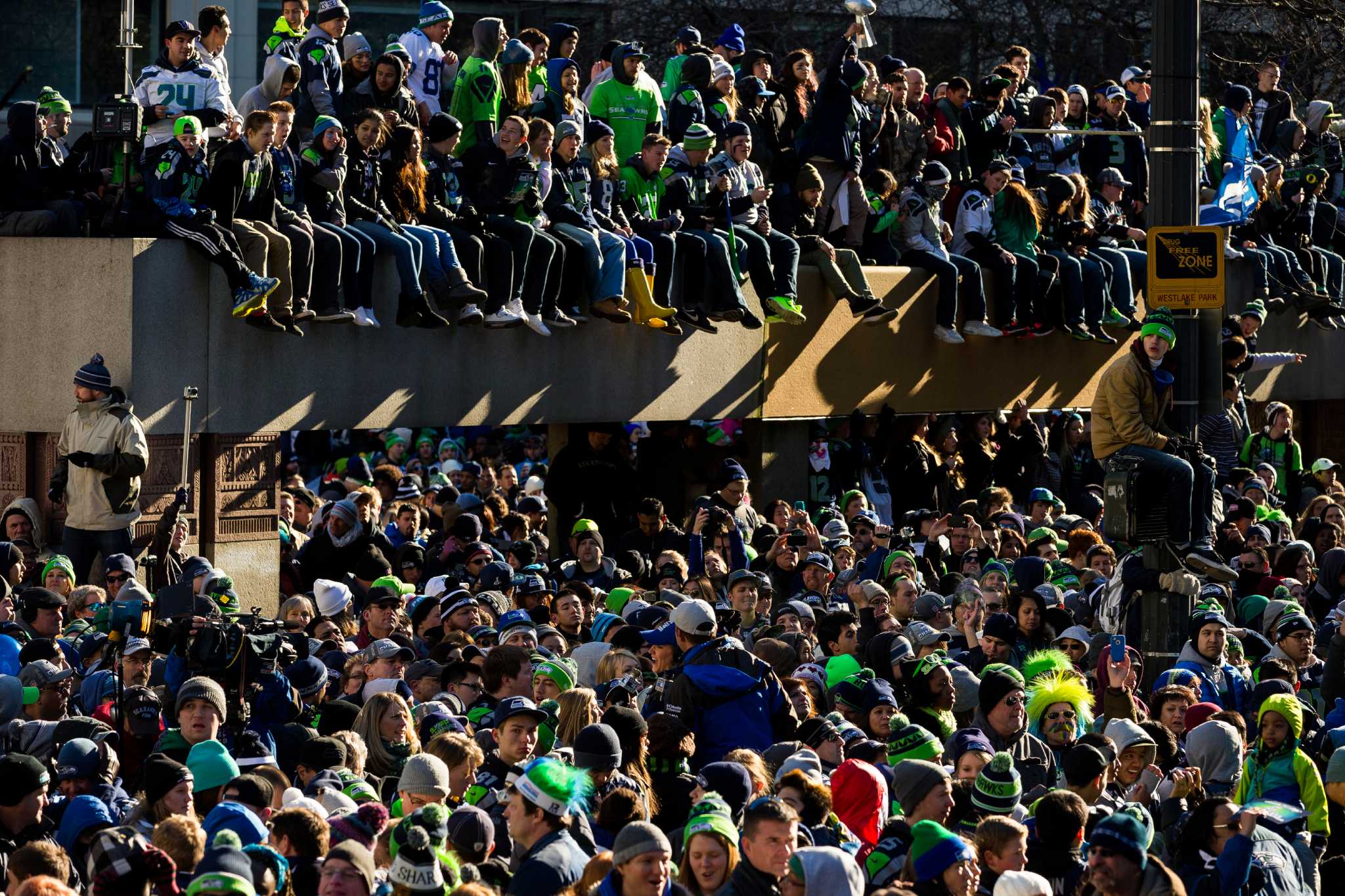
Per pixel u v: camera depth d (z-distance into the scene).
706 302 67.56
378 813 25.59
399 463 87.44
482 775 30.06
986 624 43.81
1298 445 93.75
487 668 35.94
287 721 34.72
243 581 57.69
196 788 28.67
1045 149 80.81
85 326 55.12
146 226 55.03
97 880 21.33
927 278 76.25
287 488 65.69
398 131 58.94
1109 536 42.75
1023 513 78.50
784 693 35.94
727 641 35.84
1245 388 91.25
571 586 47.16
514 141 60.69
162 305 55.06
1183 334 42.97
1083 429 81.00
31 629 41.84
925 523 61.34
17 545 53.66
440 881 22.20
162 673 38.31
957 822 29.70
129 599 39.72
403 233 58.72
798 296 72.12
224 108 55.25
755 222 68.88
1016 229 77.25
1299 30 115.31
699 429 71.12
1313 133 94.69
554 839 25.78
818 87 72.00
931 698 36.81
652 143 65.56
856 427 74.69
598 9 119.25
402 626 42.97
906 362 76.19
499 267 60.72
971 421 79.44
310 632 43.12
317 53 58.34
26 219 56.16
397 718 32.06
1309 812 33.91
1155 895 24.11
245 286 55.03
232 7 103.25
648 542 58.56
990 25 122.88
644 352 68.25
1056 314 78.81
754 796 29.88
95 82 100.81
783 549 55.16
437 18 64.62
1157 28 43.12
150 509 55.09
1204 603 46.06
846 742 33.97
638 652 40.34
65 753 30.00
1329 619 50.94
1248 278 88.31
